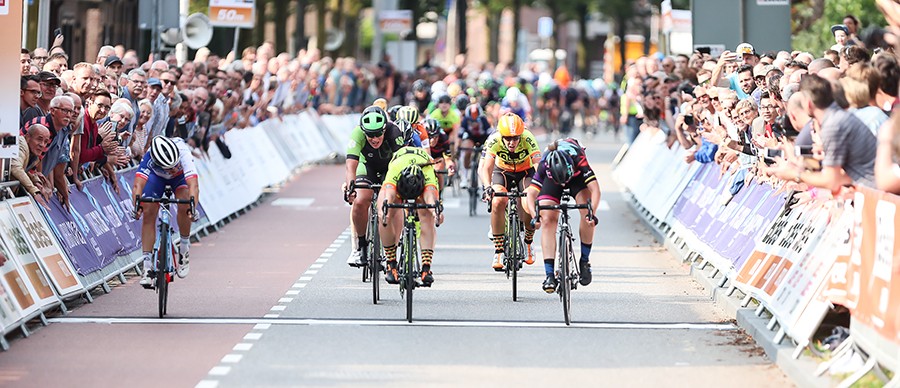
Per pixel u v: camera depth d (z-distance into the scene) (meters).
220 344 24.19
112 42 63.12
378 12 117.44
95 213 32.44
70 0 58.53
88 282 29.75
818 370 20.47
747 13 49.38
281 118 66.94
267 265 36.03
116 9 63.56
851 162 20.77
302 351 23.45
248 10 61.56
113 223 33.62
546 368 22.09
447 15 142.38
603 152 90.88
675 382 21.09
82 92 33.12
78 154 31.70
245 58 62.75
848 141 20.58
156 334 25.22
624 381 21.12
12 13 26.41
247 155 55.69
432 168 28.08
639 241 42.53
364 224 29.94
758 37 49.44
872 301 19.84
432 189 27.62
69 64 58.72
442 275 33.97
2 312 24.14
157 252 27.64
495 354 23.28
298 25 93.94
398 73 91.19
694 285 32.44
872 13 52.50
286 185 63.88
